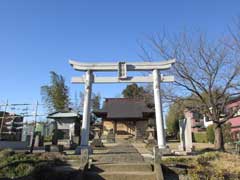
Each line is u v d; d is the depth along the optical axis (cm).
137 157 1379
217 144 1917
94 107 6119
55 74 5569
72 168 1066
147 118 3812
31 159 1184
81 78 1703
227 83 1872
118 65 1681
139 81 1691
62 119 2295
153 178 970
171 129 4462
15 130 2142
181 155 1459
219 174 1026
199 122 4725
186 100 1961
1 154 1261
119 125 3847
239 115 2944
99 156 1412
